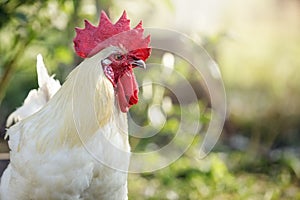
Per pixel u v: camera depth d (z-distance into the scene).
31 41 5.79
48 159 3.67
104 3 5.80
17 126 4.03
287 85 9.36
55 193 3.71
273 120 9.20
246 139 9.30
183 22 8.40
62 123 3.75
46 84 4.50
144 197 6.74
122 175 3.90
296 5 10.64
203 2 9.41
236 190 7.24
